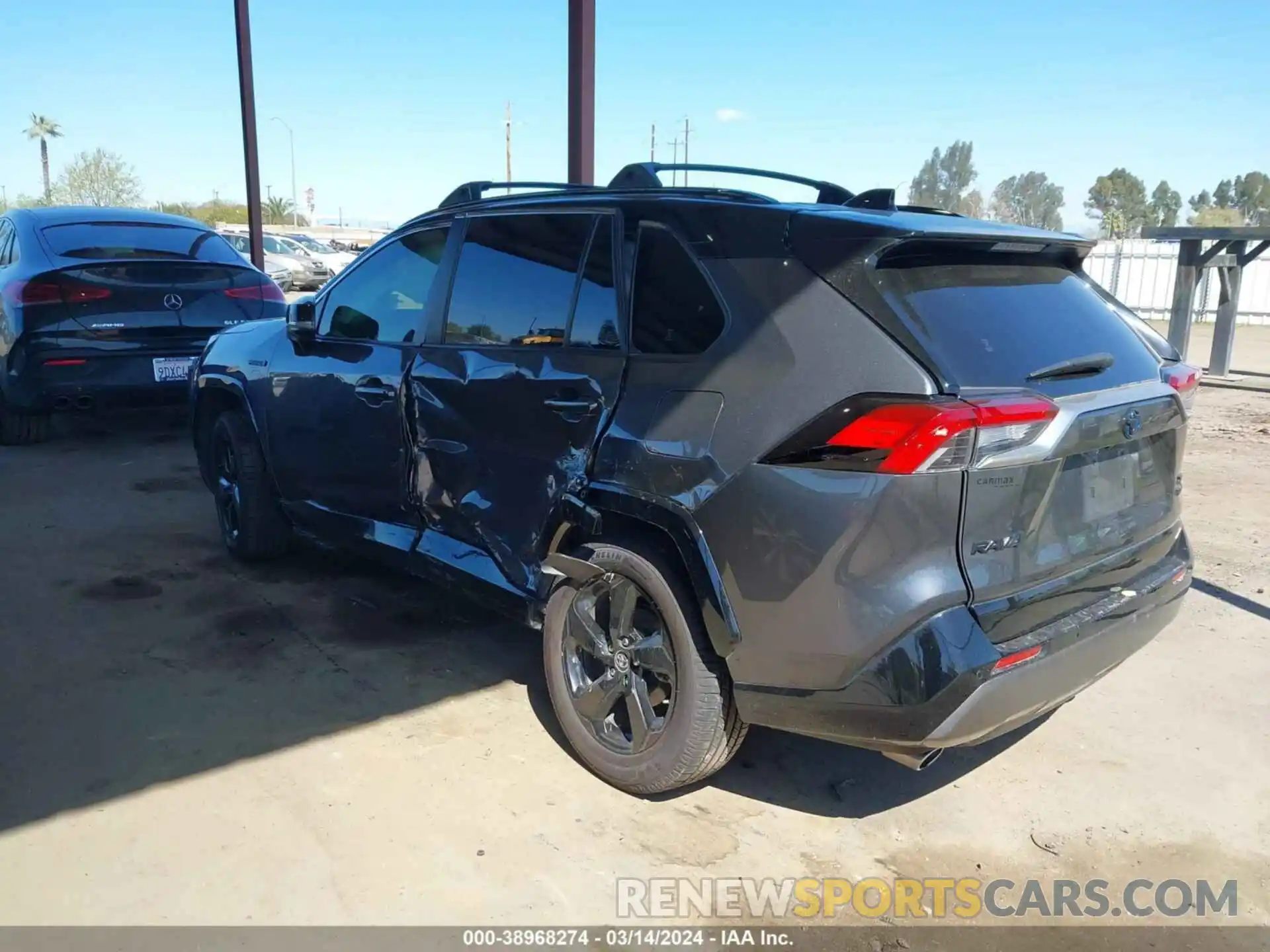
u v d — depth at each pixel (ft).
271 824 10.05
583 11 22.76
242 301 26.45
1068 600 9.48
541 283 11.76
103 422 30.40
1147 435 10.16
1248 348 55.11
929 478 8.35
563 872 9.50
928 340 8.61
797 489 8.87
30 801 10.32
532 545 11.50
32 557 17.79
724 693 9.86
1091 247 10.93
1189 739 12.27
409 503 13.51
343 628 14.97
